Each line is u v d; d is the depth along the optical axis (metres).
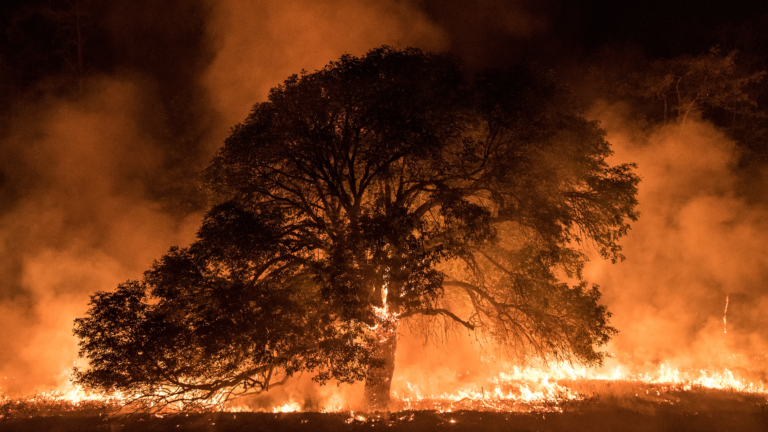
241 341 12.84
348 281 13.29
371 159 14.06
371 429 11.98
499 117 14.36
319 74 14.66
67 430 11.50
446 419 12.84
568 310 14.70
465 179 15.20
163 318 13.15
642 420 12.73
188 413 13.29
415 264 13.37
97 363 12.74
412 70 14.51
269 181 15.30
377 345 14.59
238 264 13.85
